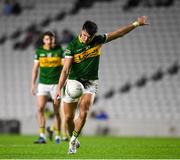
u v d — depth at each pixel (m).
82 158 20.05
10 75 66.31
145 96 60.66
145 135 50.69
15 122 53.34
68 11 70.19
